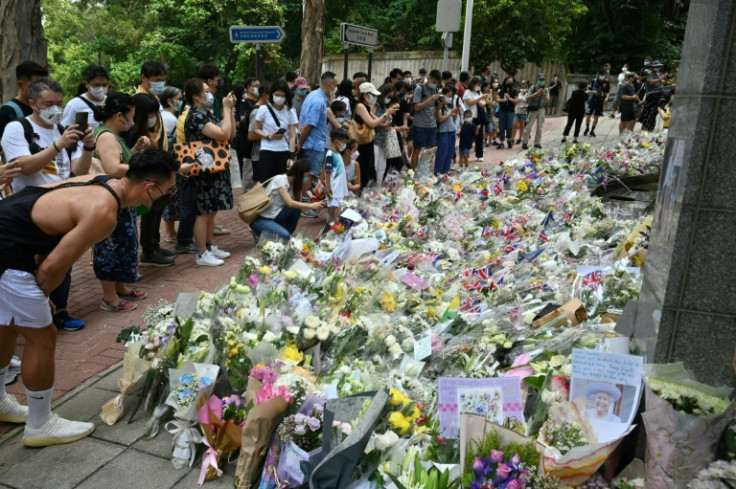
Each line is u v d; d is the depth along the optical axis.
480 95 12.05
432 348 3.58
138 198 2.92
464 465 2.44
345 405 2.77
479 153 12.79
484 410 2.84
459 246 5.77
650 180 9.27
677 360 2.56
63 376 3.81
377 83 22.34
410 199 6.77
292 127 8.04
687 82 2.46
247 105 8.94
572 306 3.74
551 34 19.67
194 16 23.84
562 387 2.79
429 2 24.23
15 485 2.79
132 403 3.39
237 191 9.92
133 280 4.87
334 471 2.51
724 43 2.23
